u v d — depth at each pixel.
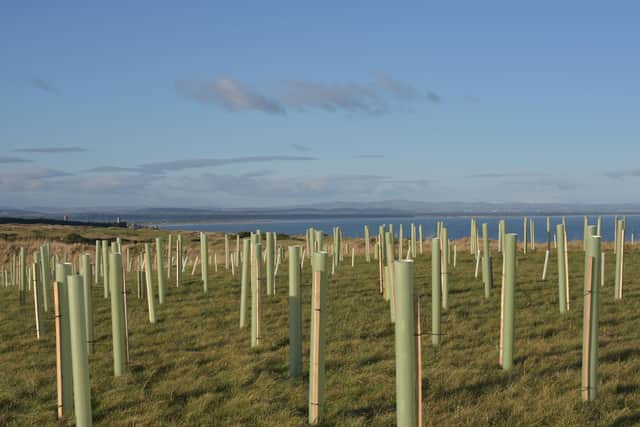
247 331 16.06
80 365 9.39
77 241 63.19
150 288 17.92
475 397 10.05
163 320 18.28
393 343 13.92
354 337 14.61
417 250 36.34
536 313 16.52
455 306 17.88
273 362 12.82
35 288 16.97
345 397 10.41
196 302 20.91
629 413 9.02
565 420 8.87
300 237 69.62
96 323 18.19
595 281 9.55
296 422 9.44
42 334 17.06
